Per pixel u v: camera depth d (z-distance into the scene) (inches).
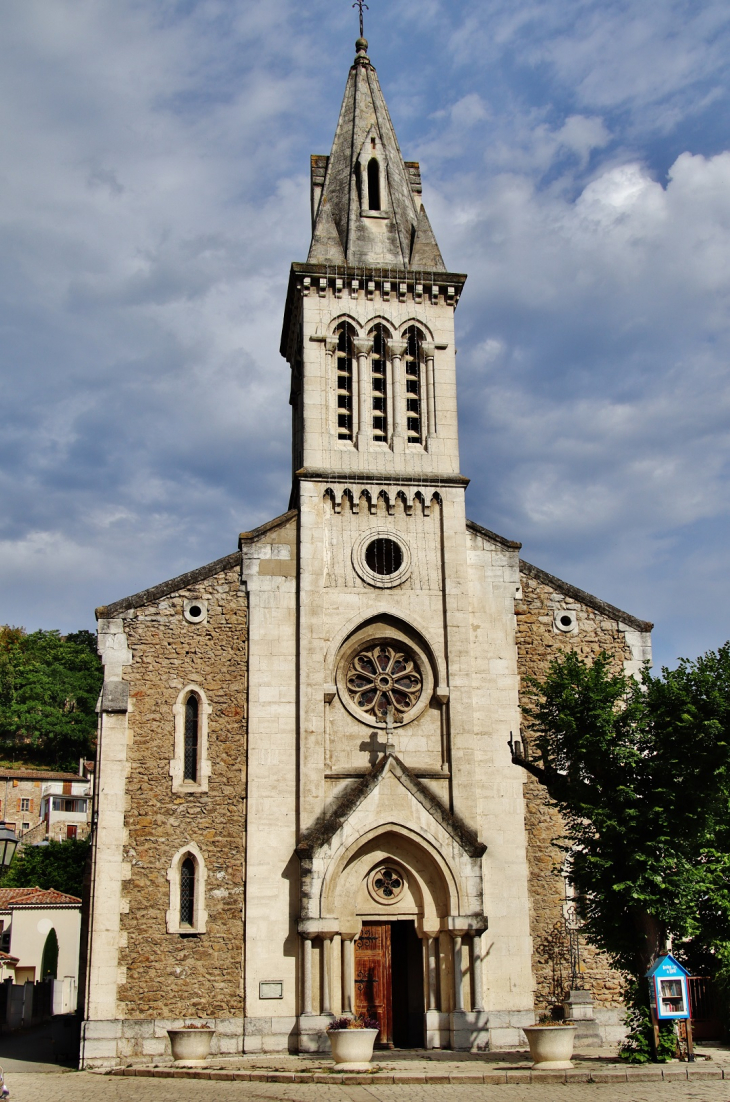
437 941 1139.3
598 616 1300.4
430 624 1262.3
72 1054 1230.3
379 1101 749.9
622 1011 1145.4
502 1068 908.6
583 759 1009.5
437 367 1368.1
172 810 1155.3
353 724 1214.3
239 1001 1103.6
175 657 1206.9
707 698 967.6
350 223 1427.2
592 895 1064.8
